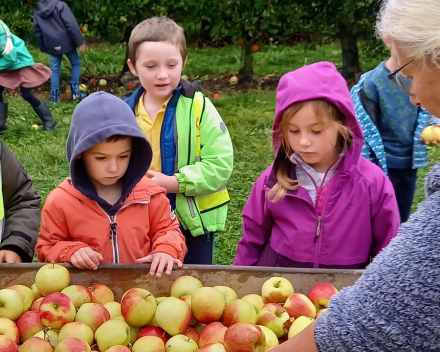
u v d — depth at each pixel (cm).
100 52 1158
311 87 256
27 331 220
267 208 288
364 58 1020
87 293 230
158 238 272
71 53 866
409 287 121
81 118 255
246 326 203
